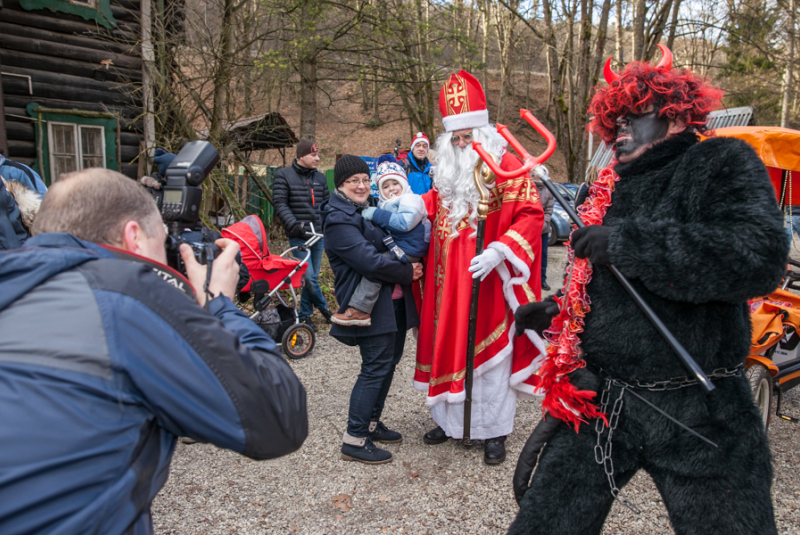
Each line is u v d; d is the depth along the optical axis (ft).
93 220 3.65
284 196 18.52
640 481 9.71
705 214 4.90
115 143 26.09
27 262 3.26
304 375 15.11
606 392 5.56
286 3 32.42
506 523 8.56
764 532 4.86
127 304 3.25
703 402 5.13
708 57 76.59
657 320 5.08
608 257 5.10
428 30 39.01
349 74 39.81
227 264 4.31
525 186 10.17
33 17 23.79
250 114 32.35
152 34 26.07
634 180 5.58
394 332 10.28
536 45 67.97
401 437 11.28
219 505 9.00
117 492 3.15
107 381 3.14
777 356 12.97
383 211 10.56
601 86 5.96
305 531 8.37
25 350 3.06
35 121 24.06
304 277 18.04
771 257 4.55
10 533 2.94
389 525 8.52
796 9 60.29
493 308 10.25
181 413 3.32
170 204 4.60
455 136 10.39
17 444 2.92
